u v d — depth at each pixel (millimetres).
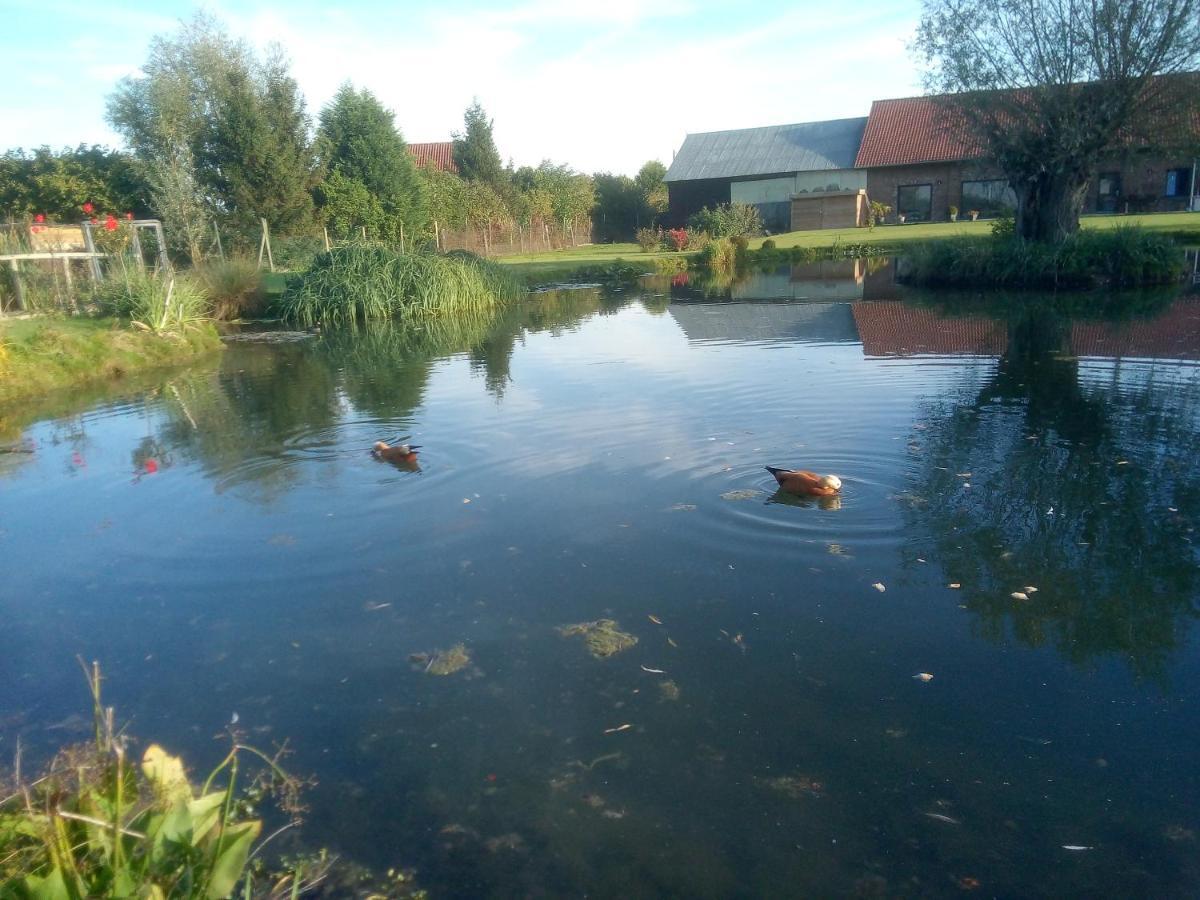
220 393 11352
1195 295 17125
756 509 6203
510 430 8570
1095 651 4355
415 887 3010
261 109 29094
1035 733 3748
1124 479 6508
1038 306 16766
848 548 5535
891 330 14258
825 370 10820
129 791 2828
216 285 19875
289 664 4480
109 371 13094
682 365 11703
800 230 42094
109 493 7238
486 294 21734
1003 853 3096
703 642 4539
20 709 4145
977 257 20938
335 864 3123
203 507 6777
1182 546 5414
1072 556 5336
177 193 23812
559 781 3537
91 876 2406
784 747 3705
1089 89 20141
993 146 21656
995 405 8688
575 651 4500
